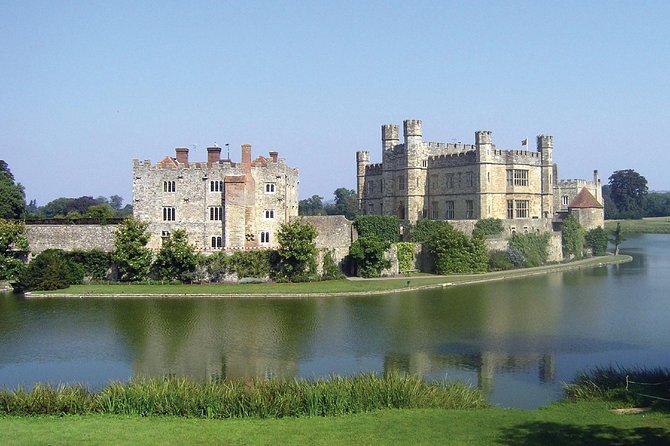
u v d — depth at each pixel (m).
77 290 80.25
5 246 85.62
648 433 30.83
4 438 29.73
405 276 96.38
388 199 128.12
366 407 36.16
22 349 53.31
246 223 94.00
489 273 101.62
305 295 78.25
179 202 94.75
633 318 65.75
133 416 34.53
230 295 77.88
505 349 53.00
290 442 29.73
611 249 158.62
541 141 122.94
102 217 99.44
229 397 35.28
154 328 60.53
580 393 39.53
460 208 118.19
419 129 123.38
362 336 57.41
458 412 35.44
